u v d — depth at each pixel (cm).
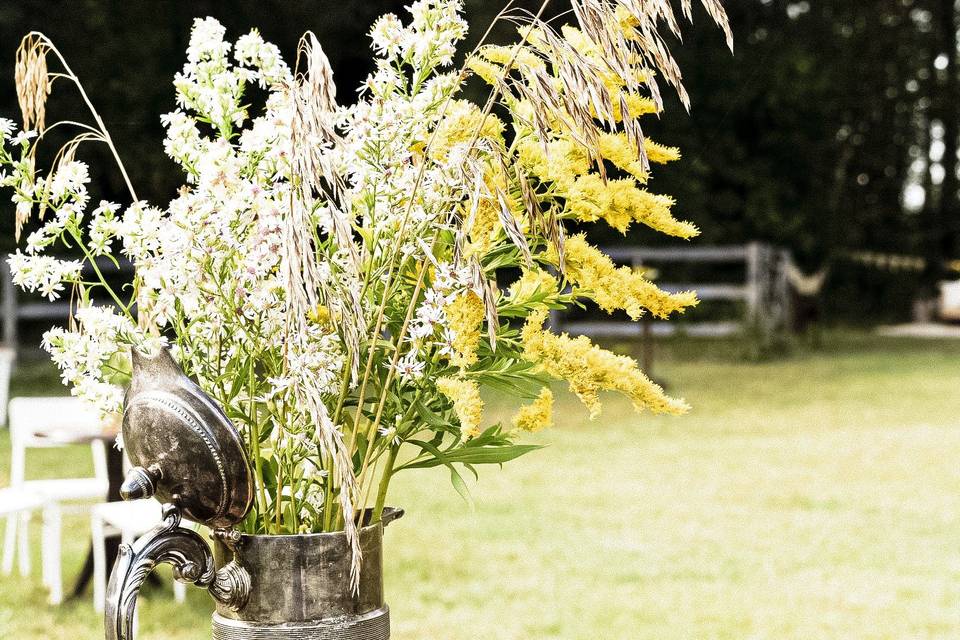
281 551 130
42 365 1305
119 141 1384
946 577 510
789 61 2114
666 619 449
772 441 891
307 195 117
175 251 123
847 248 2425
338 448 122
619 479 735
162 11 1397
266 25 1359
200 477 124
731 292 1631
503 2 1171
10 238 1355
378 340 135
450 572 516
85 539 585
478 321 129
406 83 137
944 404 1102
